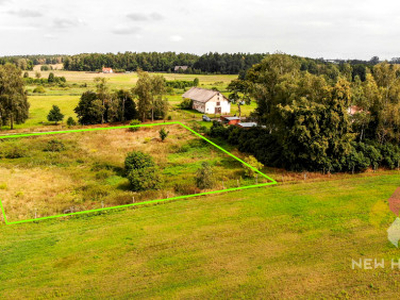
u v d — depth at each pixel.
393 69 42.19
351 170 33.56
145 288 16.64
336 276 17.39
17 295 16.11
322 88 33.44
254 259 18.92
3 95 50.19
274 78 44.44
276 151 37.50
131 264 18.58
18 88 52.38
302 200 26.67
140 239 21.12
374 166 34.25
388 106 35.56
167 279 17.31
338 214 24.09
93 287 16.70
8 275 17.56
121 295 16.12
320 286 16.67
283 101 38.69
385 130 36.03
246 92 59.28
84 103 57.44
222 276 17.50
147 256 19.31
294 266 18.25
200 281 17.12
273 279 17.20
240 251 19.70
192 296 16.05
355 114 36.00
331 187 29.53
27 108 54.22
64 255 19.41
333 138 32.25
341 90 32.19
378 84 42.28
